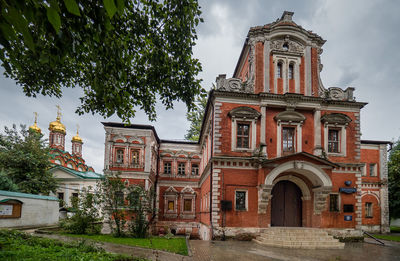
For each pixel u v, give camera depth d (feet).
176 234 92.43
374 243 57.98
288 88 65.82
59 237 52.13
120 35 25.23
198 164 105.50
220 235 55.67
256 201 58.59
